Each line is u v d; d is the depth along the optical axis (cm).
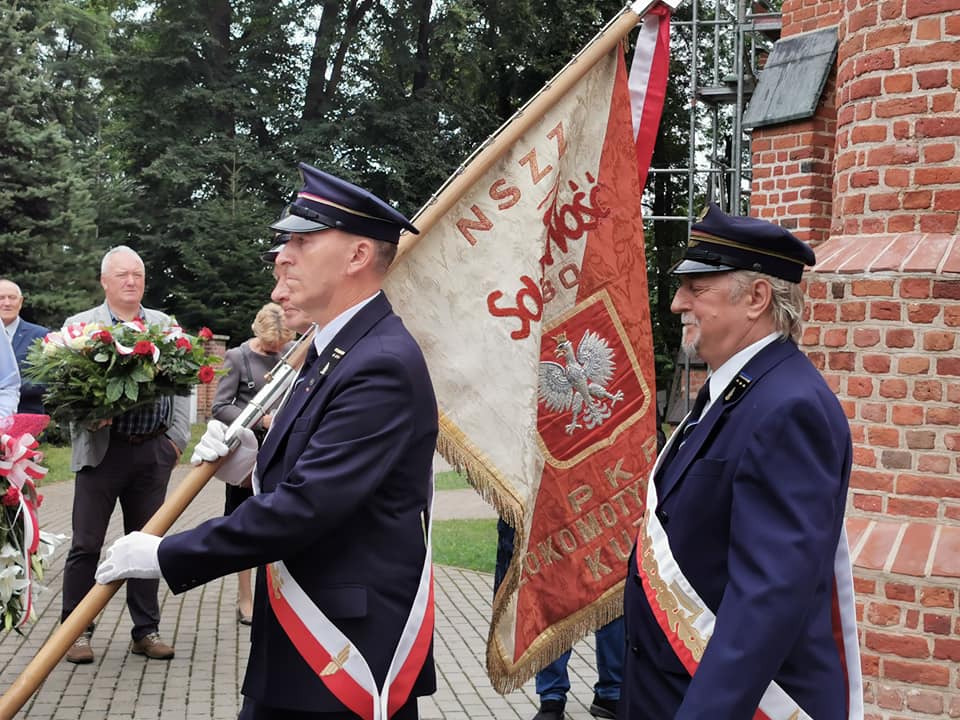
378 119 2514
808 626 246
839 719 246
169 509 273
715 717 226
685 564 252
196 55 2597
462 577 837
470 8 2456
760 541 235
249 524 249
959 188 445
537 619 380
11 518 327
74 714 504
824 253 477
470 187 365
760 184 754
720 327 263
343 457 253
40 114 2195
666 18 413
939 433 435
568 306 390
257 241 2412
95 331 546
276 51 2628
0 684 543
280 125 2602
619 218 397
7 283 706
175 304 2473
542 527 381
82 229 2109
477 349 365
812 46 733
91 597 259
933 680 421
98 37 2689
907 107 455
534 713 525
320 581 261
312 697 259
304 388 271
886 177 461
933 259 439
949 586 418
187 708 514
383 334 269
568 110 380
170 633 651
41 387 654
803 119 721
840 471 245
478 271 367
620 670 509
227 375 638
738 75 1301
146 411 578
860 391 452
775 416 243
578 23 2530
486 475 359
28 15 2284
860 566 434
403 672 264
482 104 2756
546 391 386
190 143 2536
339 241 271
